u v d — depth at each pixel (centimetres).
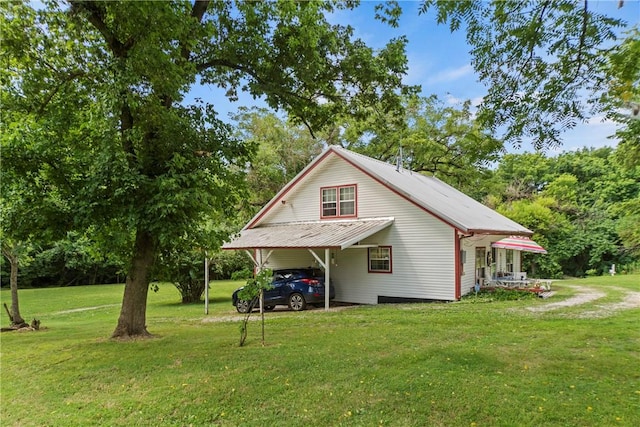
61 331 1163
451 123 2725
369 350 732
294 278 1553
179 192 768
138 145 852
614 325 922
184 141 843
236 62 1027
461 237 1492
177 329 1101
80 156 823
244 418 477
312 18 924
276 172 2897
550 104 484
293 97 1098
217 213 988
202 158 861
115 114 741
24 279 3412
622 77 397
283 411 489
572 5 407
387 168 1970
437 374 584
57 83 873
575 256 3312
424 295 1516
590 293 1628
